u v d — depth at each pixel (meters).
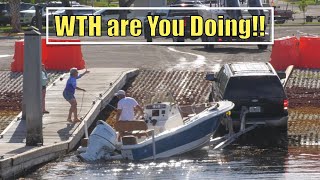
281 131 86.12
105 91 100.56
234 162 73.62
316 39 116.56
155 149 75.19
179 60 132.62
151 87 109.50
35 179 67.94
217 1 166.38
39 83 78.25
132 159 74.94
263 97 83.56
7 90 108.69
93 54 142.75
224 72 87.62
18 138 81.50
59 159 76.38
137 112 81.06
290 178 66.62
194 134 78.12
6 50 152.00
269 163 73.00
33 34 78.12
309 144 81.75
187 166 72.19
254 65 87.88
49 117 89.06
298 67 117.44
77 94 98.75
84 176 68.69
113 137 75.12
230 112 83.62
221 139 82.69
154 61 131.50
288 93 103.25
